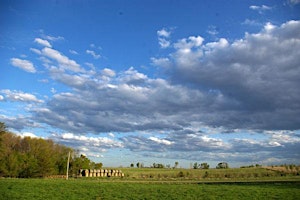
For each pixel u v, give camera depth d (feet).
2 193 137.49
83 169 357.61
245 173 383.04
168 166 610.65
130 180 283.38
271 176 344.28
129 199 127.75
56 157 344.69
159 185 198.39
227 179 305.12
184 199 127.34
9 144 313.94
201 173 394.32
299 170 398.62
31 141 318.24
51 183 196.34
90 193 144.46
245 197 133.08
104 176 357.20
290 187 178.09
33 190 151.43
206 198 130.11
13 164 287.69
